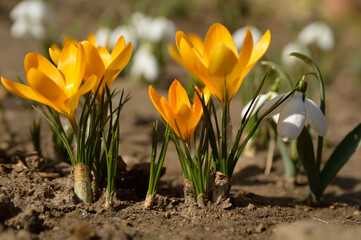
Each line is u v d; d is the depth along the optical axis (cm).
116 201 80
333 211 84
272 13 262
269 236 77
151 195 80
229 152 79
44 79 75
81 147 79
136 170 83
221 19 245
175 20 246
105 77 78
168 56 188
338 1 275
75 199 79
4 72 139
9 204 77
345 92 163
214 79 76
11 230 76
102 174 82
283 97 79
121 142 98
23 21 154
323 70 166
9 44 179
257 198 85
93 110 78
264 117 80
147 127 107
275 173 94
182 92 77
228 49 74
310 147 83
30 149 91
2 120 98
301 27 216
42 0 166
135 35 154
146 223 78
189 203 80
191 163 79
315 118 79
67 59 77
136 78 149
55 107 76
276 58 161
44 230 76
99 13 235
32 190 79
